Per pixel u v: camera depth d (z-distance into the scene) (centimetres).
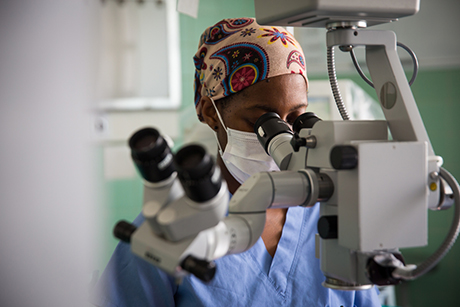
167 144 59
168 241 59
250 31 114
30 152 97
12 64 94
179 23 281
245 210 72
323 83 241
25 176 97
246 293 110
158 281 109
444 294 273
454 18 273
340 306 117
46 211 101
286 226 121
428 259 65
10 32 94
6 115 94
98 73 272
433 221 273
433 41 275
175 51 281
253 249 116
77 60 104
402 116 76
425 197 70
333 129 73
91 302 107
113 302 108
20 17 95
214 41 120
